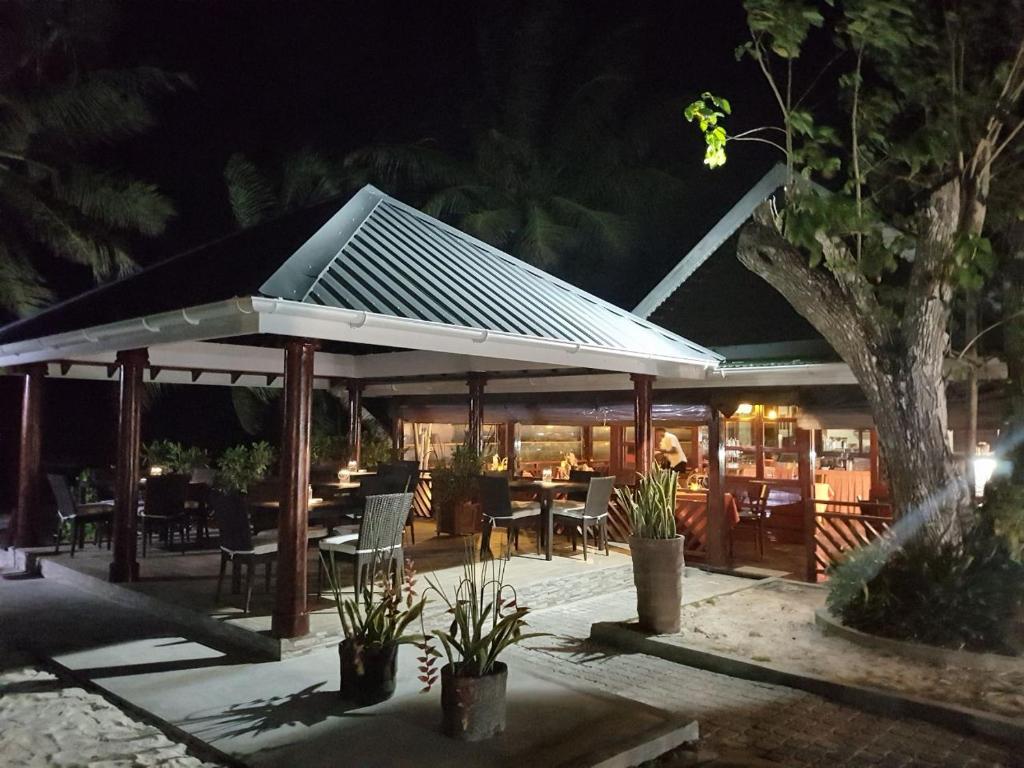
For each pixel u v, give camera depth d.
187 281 7.91
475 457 12.68
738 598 9.02
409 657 6.59
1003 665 6.45
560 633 7.98
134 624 7.58
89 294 10.88
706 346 13.07
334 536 8.42
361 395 15.00
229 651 6.72
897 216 8.48
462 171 21.95
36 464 10.94
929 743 5.35
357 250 8.02
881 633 7.12
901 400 7.34
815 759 5.10
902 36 7.12
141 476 13.17
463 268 9.16
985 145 7.29
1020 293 7.86
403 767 4.50
